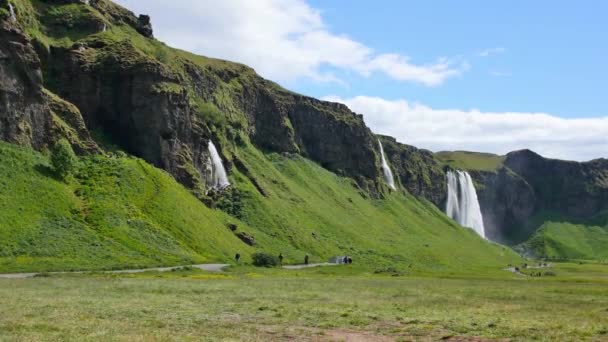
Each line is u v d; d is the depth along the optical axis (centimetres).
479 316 4694
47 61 15588
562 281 12494
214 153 19550
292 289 7031
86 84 15675
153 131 15862
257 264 12950
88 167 13225
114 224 11088
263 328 3778
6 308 4212
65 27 17062
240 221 17688
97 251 9831
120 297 5325
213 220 14888
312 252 17550
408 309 5116
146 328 3559
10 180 10744
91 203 11575
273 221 18538
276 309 4747
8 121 11931
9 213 9812
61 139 12331
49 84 15362
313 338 3472
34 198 10669
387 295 6625
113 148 15162
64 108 14125
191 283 7306
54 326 3453
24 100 12400
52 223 10225
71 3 17912
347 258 16688
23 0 16575
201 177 17712
